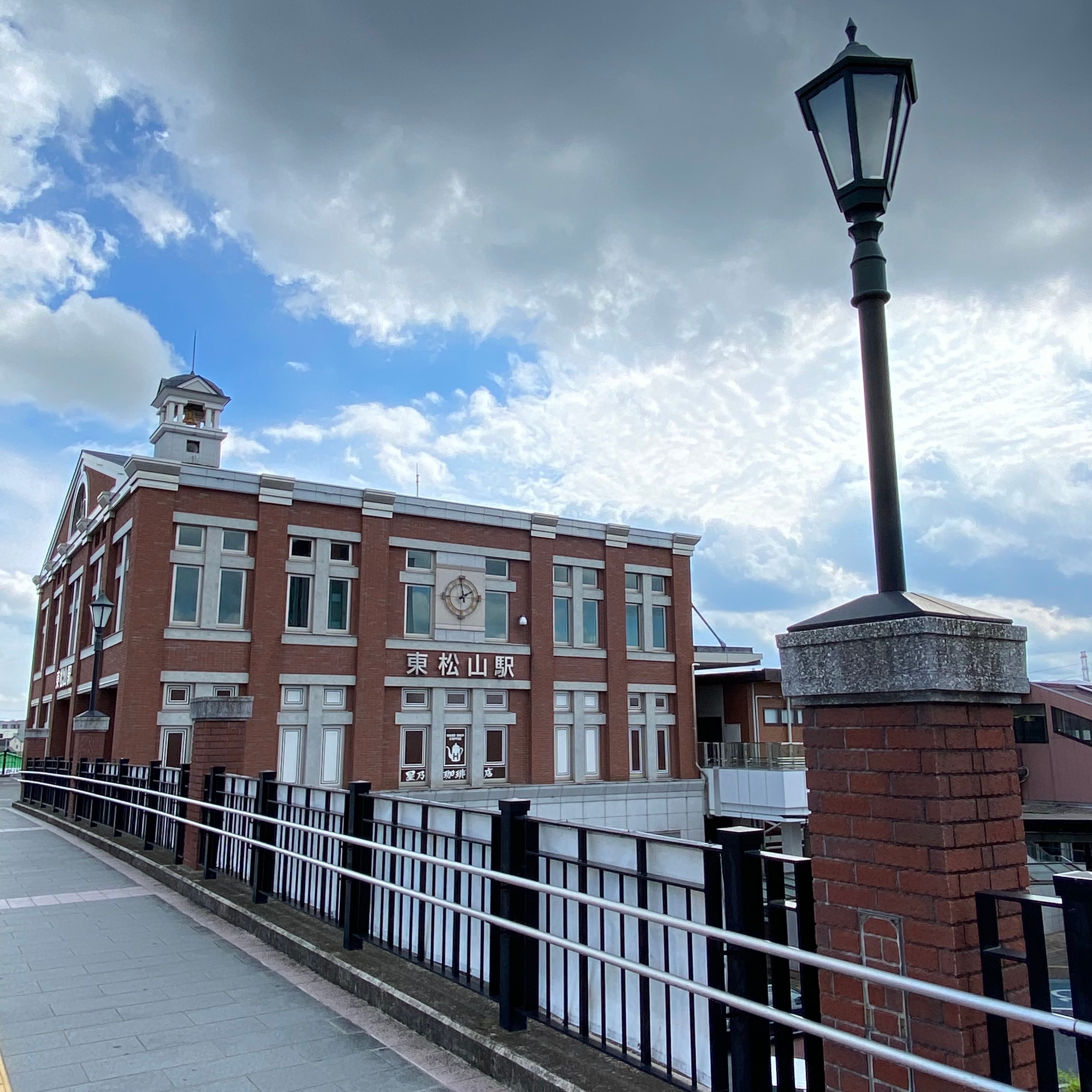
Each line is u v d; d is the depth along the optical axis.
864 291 3.51
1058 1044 12.74
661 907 4.14
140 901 8.42
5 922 7.51
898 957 2.91
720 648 33.31
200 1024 4.91
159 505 20.66
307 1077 4.18
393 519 23.80
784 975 3.35
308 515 22.58
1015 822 3.02
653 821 26.27
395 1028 4.85
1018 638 3.13
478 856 5.91
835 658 3.18
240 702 9.89
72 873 10.14
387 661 23.05
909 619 2.92
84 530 25.09
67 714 27.25
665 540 29.00
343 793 6.62
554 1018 4.76
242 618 21.45
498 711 24.86
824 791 3.24
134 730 19.56
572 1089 3.69
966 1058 2.69
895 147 3.62
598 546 27.61
